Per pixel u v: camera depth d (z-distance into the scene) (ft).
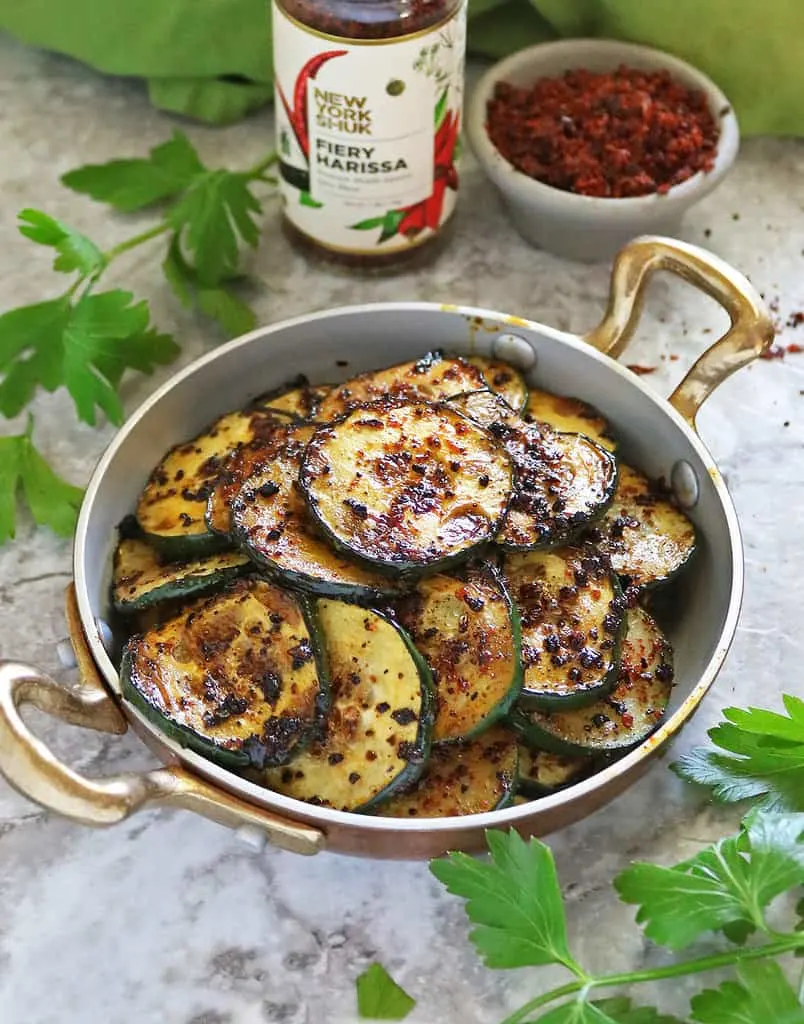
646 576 1.10
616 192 1.37
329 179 1.32
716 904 0.96
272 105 1.57
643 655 1.09
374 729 0.99
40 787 0.88
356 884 1.07
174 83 1.52
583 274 1.44
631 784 1.01
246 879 1.07
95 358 1.27
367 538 1.02
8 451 1.25
